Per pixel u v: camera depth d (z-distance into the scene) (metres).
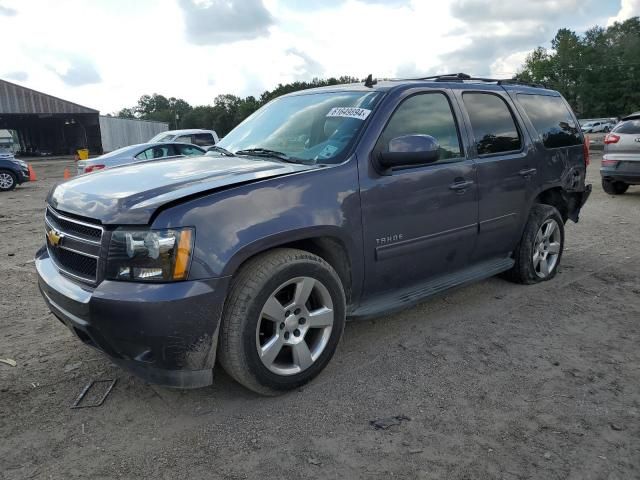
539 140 5.02
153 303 2.65
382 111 3.70
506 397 3.19
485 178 4.33
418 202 3.78
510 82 5.16
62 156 49.00
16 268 6.12
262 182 3.05
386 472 2.54
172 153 13.59
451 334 4.10
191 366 2.83
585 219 8.71
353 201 3.39
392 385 3.33
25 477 2.53
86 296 2.83
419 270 3.96
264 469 2.57
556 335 4.08
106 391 3.29
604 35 86.06
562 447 2.71
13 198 13.81
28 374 3.50
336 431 2.86
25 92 45.06
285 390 3.20
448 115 4.19
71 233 3.08
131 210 2.76
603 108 82.31
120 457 2.67
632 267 5.86
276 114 4.35
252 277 2.94
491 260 4.77
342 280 3.52
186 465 2.61
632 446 2.72
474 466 2.58
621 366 3.57
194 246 2.74
